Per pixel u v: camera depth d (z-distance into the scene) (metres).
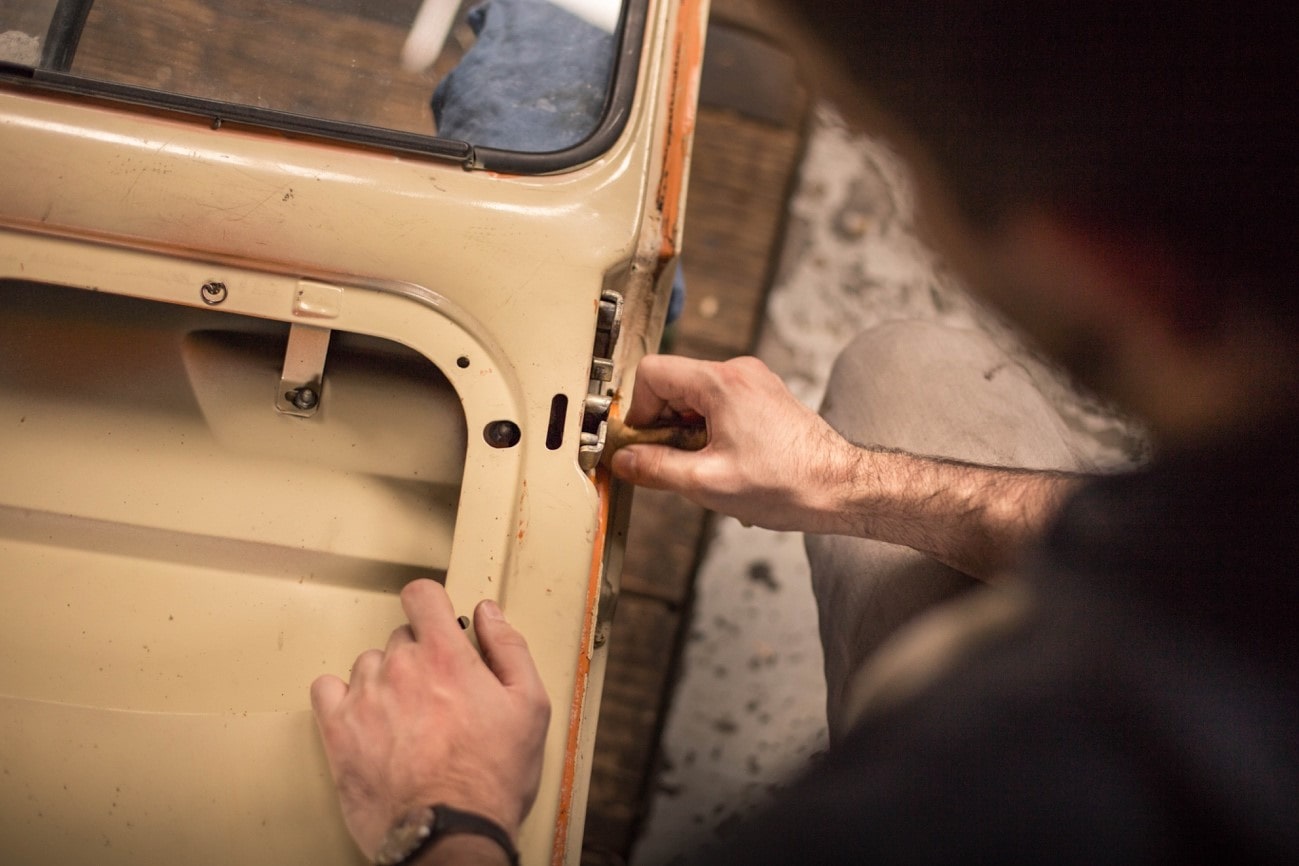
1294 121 0.28
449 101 1.03
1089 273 0.35
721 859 0.56
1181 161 0.30
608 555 0.97
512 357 0.88
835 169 2.02
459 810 0.71
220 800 0.78
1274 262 0.33
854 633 1.07
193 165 0.89
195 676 0.84
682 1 1.10
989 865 0.48
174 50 0.99
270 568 0.88
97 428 0.91
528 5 1.07
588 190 0.94
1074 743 0.47
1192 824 0.45
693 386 0.97
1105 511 0.50
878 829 0.51
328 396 0.92
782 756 1.68
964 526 0.93
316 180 0.90
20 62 0.96
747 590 1.77
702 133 2.01
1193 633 0.45
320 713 0.78
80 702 0.82
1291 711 0.44
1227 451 0.42
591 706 0.94
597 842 1.62
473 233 0.90
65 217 0.87
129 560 0.87
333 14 1.03
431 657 0.77
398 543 0.90
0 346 0.91
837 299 1.95
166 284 0.86
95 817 0.78
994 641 0.53
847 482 0.95
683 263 1.94
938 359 1.21
